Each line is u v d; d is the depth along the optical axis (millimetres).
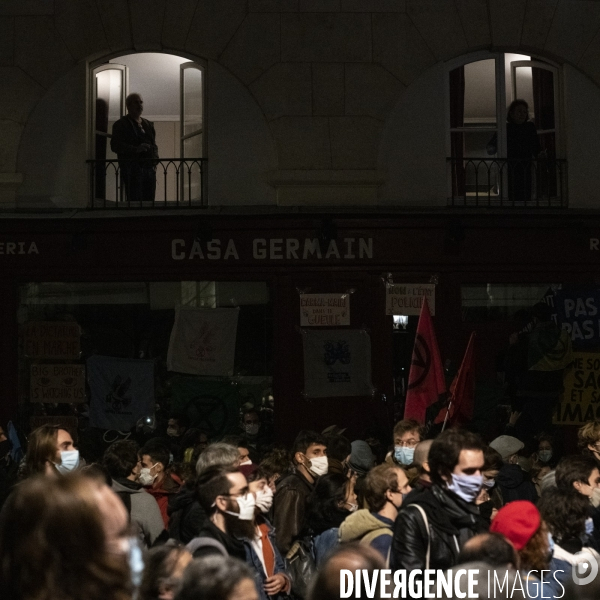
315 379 13922
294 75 14281
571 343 13883
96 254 14070
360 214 13953
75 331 14078
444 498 5223
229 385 14023
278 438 13875
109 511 2670
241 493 5621
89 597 2576
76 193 14336
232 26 14320
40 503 2604
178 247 14023
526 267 14125
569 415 13789
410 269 14055
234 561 3314
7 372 13938
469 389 10227
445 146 14430
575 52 14531
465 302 14180
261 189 14305
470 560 4066
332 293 14016
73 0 14328
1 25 14336
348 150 14266
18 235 14055
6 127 14281
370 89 14336
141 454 8141
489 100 14586
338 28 14320
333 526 6941
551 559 5277
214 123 14328
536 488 9414
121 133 14508
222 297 14117
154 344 14125
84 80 14336
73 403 14023
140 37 14258
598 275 14219
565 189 14547
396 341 14102
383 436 13016
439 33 14406
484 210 14367
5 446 9633
